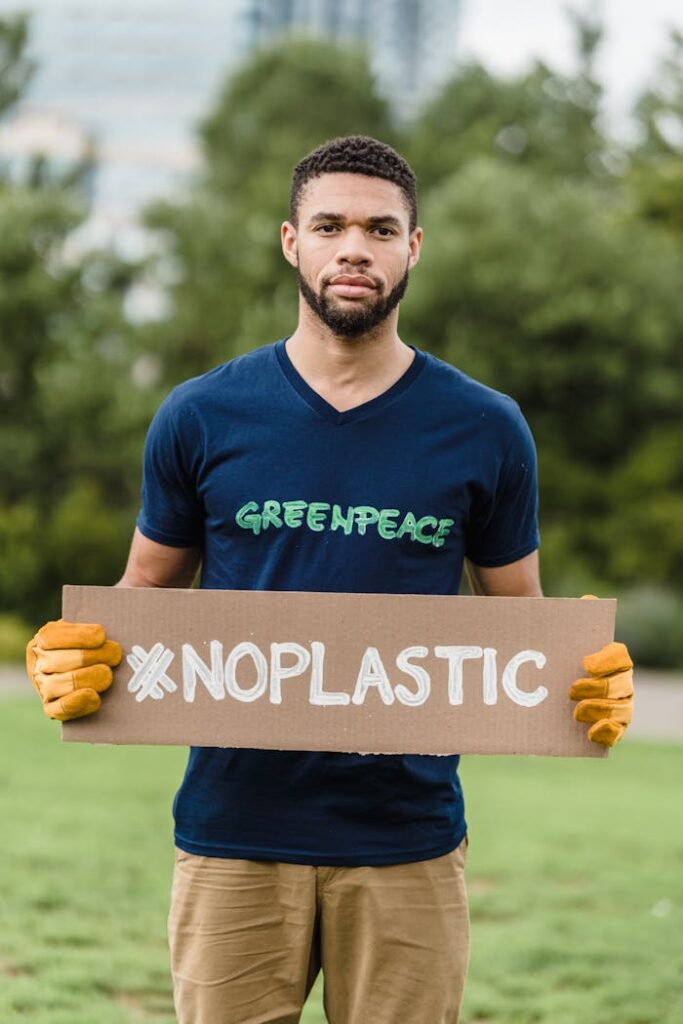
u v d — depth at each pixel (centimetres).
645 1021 429
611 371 2297
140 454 2183
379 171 252
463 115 3381
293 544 256
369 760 253
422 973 255
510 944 508
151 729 255
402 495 255
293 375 260
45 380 2180
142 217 2434
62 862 629
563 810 815
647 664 1981
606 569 2270
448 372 266
